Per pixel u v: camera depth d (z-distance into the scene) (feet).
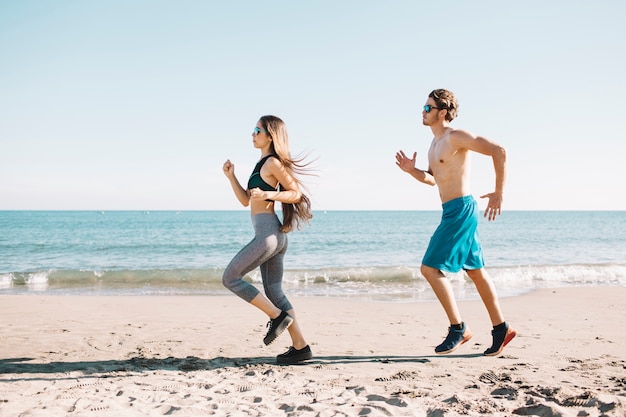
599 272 46.52
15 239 112.78
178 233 144.97
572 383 11.18
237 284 12.94
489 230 173.78
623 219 348.38
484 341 16.65
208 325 20.03
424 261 13.64
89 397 10.21
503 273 45.57
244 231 157.17
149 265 60.08
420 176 14.58
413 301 29.94
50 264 60.44
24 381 11.62
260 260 13.10
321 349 15.61
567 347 15.61
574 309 25.13
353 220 303.68
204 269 43.11
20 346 15.81
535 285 39.60
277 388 11.08
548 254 76.02
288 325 13.19
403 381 11.66
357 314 23.35
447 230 13.38
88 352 15.06
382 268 44.04
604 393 10.13
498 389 10.61
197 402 9.96
